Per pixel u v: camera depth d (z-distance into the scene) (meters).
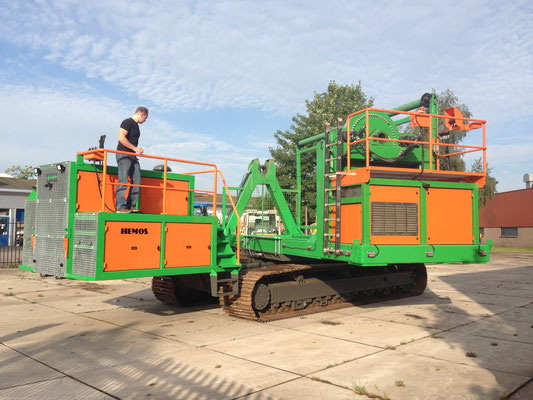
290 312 8.91
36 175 7.74
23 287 12.45
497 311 9.47
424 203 8.09
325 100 28.45
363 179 7.67
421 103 9.48
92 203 7.27
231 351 6.18
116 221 6.54
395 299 11.12
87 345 6.48
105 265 6.38
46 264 7.37
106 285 12.96
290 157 26.12
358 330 7.57
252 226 10.51
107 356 5.94
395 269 11.52
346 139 8.52
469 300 11.02
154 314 8.88
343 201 8.18
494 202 46.69
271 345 6.52
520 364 5.71
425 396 4.60
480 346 6.58
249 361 5.73
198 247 7.59
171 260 7.18
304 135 26.50
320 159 8.65
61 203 7.14
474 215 8.52
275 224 10.72
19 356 5.94
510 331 7.57
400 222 7.88
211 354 6.04
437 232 8.17
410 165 9.33
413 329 7.68
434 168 9.37
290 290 9.00
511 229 44.56
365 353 6.14
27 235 7.95
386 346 6.52
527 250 38.62
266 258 9.96
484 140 8.80
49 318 8.40
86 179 7.22
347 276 10.19
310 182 22.98
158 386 4.84
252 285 8.12
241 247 10.35
